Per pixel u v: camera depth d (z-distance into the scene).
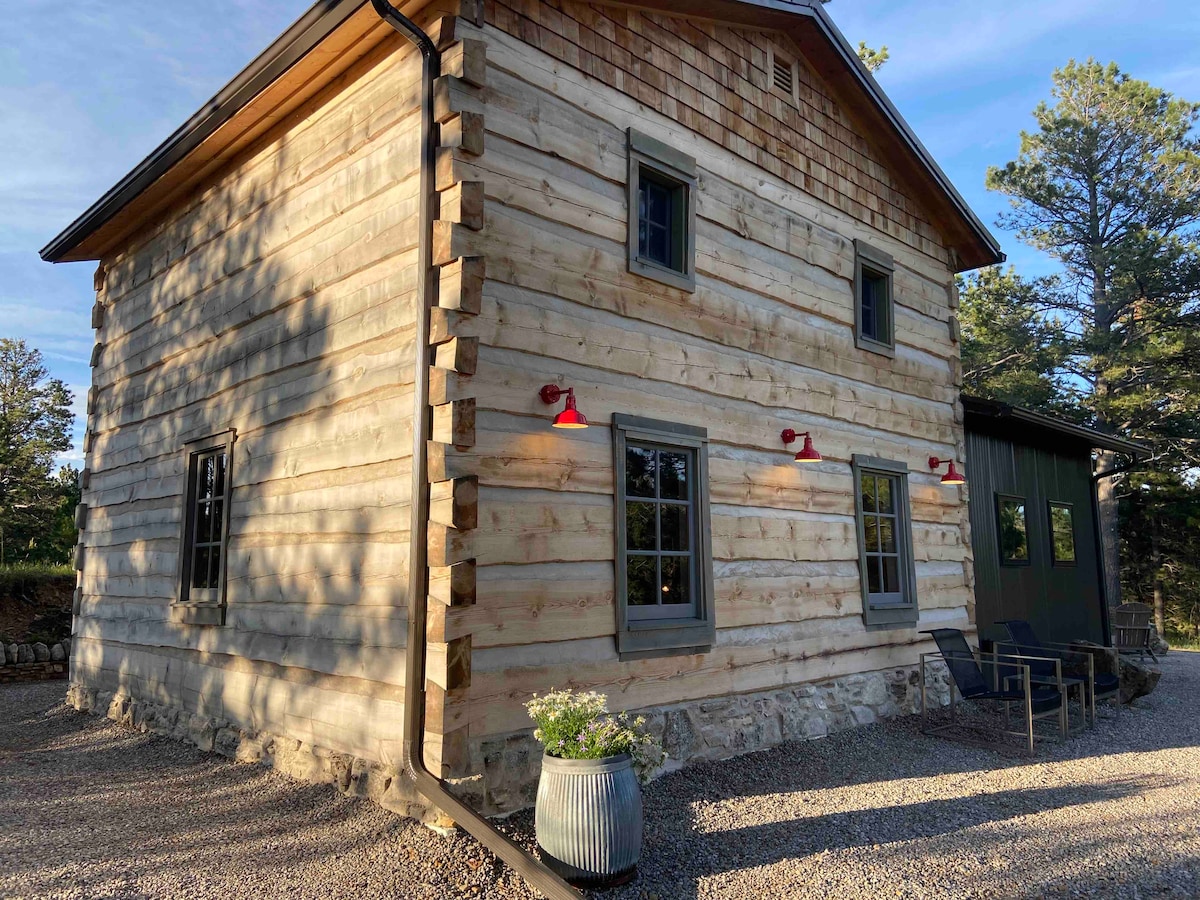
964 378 20.42
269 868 3.69
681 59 6.16
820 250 7.26
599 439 5.12
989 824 4.48
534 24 5.07
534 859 3.59
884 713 7.11
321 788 4.78
